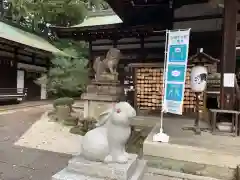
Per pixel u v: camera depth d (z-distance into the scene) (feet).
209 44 36.83
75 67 51.75
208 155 12.39
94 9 54.65
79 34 45.19
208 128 17.98
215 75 24.40
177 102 14.78
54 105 34.50
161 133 14.44
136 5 37.22
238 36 32.78
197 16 36.37
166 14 38.52
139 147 18.83
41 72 63.46
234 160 11.85
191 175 12.54
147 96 25.71
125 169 9.97
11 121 30.55
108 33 42.98
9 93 48.80
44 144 20.25
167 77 15.31
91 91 27.37
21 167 14.66
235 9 16.88
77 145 20.35
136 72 26.03
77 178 10.09
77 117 30.91
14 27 63.82
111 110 11.13
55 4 33.47
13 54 53.67
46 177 13.23
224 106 17.04
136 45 44.65
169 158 13.32
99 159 10.64
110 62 26.76
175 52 15.23
